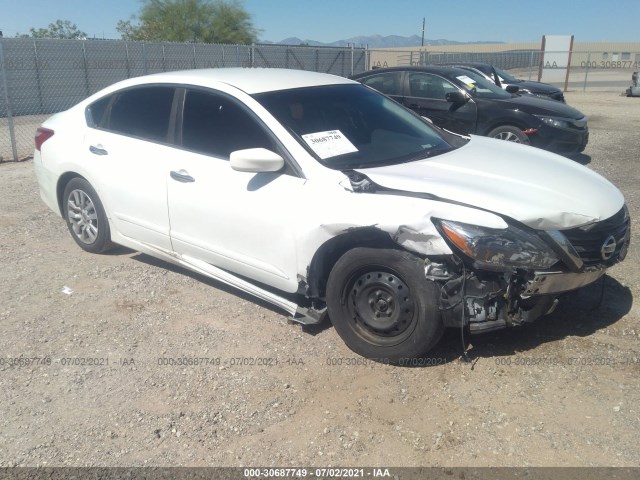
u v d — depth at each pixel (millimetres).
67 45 21062
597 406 3381
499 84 13805
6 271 5332
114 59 22234
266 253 4141
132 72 22719
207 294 4863
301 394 3557
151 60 22641
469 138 5082
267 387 3625
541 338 4086
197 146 4570
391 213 3564
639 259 5391
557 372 3701
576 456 3010
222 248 4414
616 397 3453
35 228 6508
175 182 4594
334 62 26078
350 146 4250
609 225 3816
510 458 3010
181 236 4672
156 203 4766
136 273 5285
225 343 4121
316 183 3881
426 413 3361
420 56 25672
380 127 4617
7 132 14805
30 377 3758
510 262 3445
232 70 5082
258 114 4250
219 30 32656
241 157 3869
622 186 8133
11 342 4160
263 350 4023
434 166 4105
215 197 4344
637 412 3322
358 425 3279
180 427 3293
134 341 4164
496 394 3506
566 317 4363
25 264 5492
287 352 3990
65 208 5762
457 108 9891
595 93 25641
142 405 3482
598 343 4016
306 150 4043
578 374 3676
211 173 4383
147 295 4855
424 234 3469
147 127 4945
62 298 4812
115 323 4410
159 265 5469
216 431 3258
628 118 16031
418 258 3572
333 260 4047
